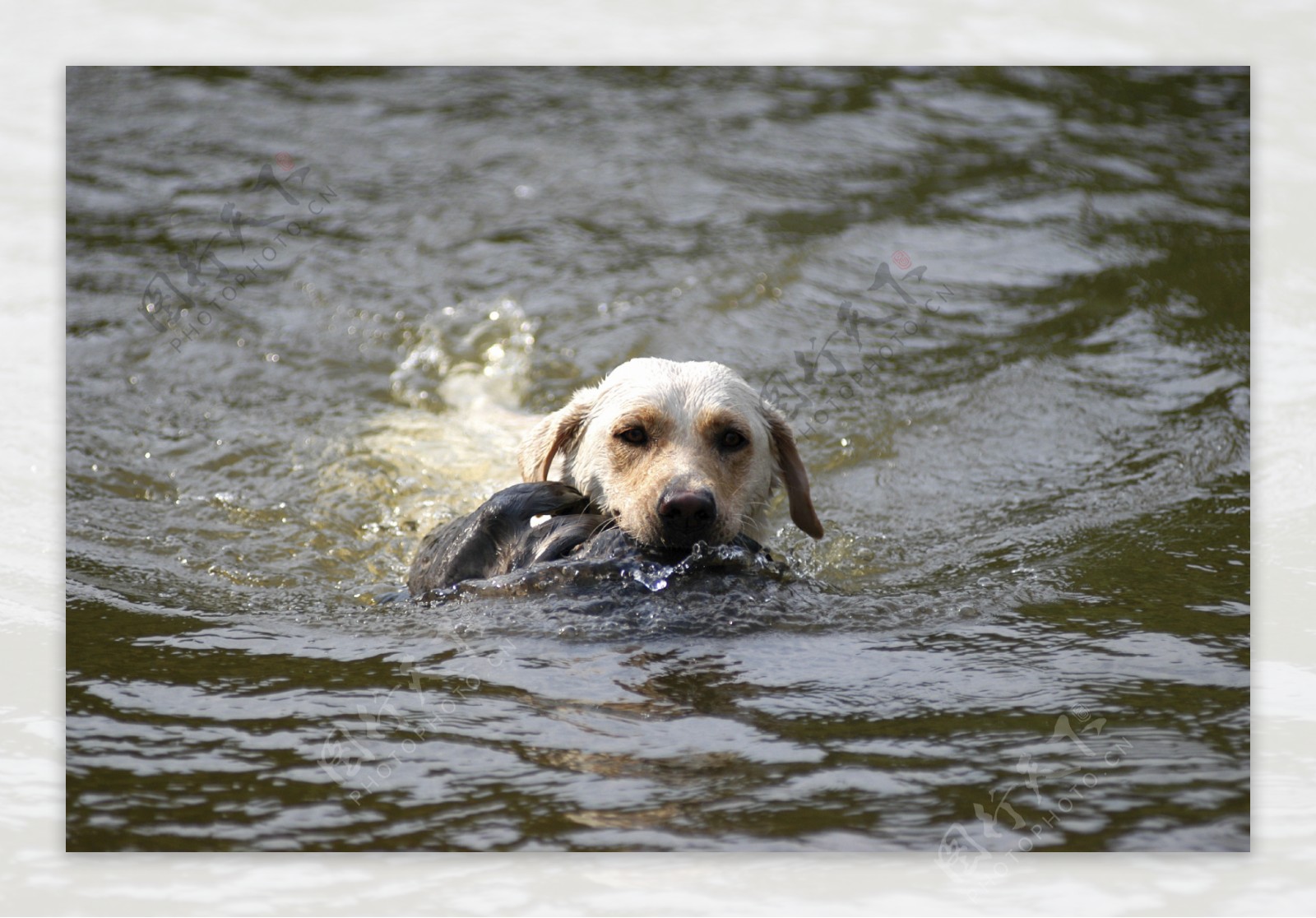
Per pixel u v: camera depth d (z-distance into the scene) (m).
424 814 5.28
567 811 5.27
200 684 6.57
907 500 10.27
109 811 5.33
